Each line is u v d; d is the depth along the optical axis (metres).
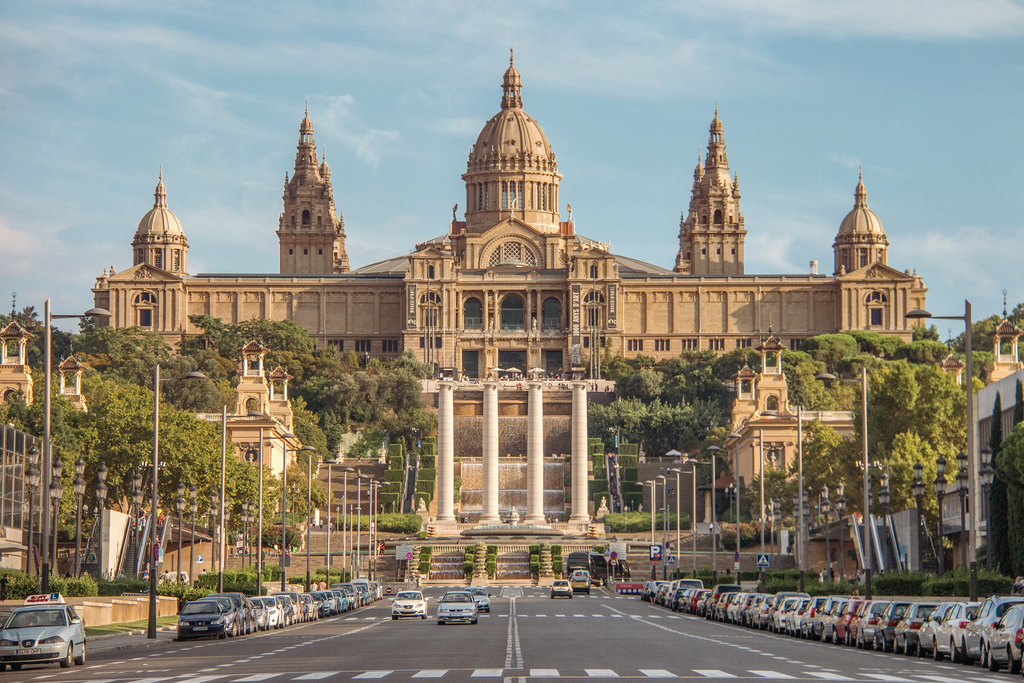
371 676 46.62
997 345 158.12
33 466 77.94
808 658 56.44
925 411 138.62
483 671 48.72
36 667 56.44
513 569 189.62
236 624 80.00
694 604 110.25
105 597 91.19
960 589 80.69
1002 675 46.94
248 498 152.38
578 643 68.00
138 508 99.56
